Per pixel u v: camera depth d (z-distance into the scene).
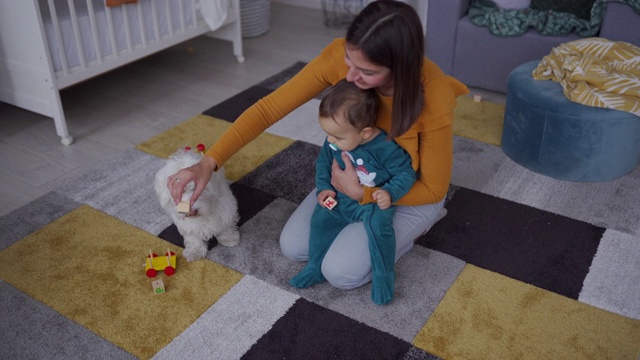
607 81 2.16
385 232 1.66
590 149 2.20
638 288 1.79
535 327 1.66
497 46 2.84
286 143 2.55
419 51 1.34
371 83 1.38
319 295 1.77
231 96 2.99
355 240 1.73
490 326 1.66
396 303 1.74
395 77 1.36
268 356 1.58
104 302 1.75
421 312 1.71
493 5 2.92
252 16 3.67
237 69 3.31
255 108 1.70
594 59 2.24
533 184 2.27
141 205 2.17
